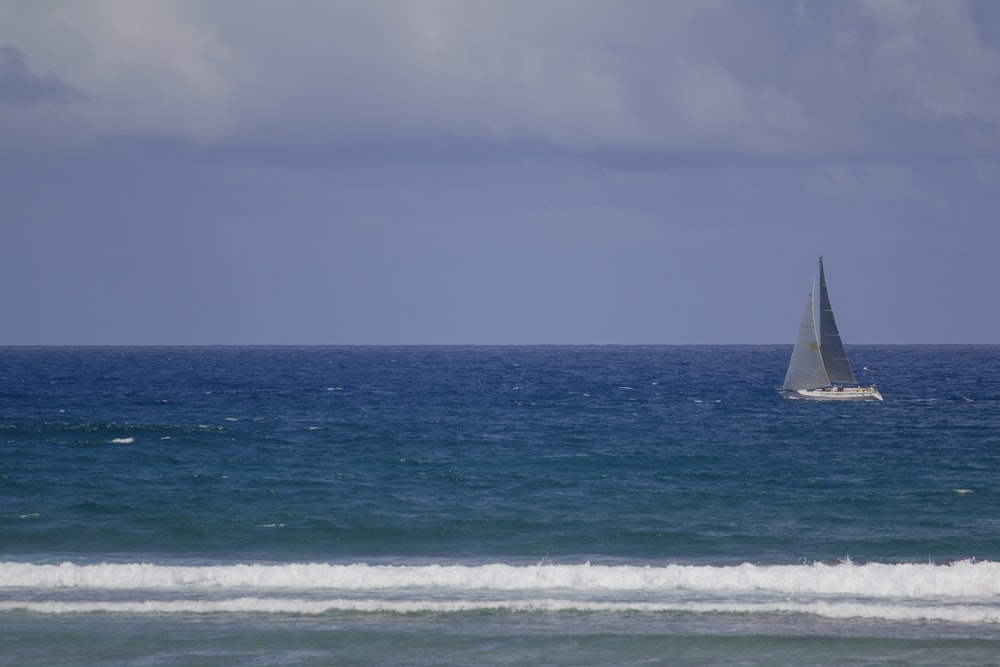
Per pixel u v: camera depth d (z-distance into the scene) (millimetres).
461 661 77062
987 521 129875
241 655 78000
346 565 103375
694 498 149250
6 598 91625
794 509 139750
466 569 98438
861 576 95625
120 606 88562
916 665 75812
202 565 107062
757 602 90375
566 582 96938
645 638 81625
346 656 78000
